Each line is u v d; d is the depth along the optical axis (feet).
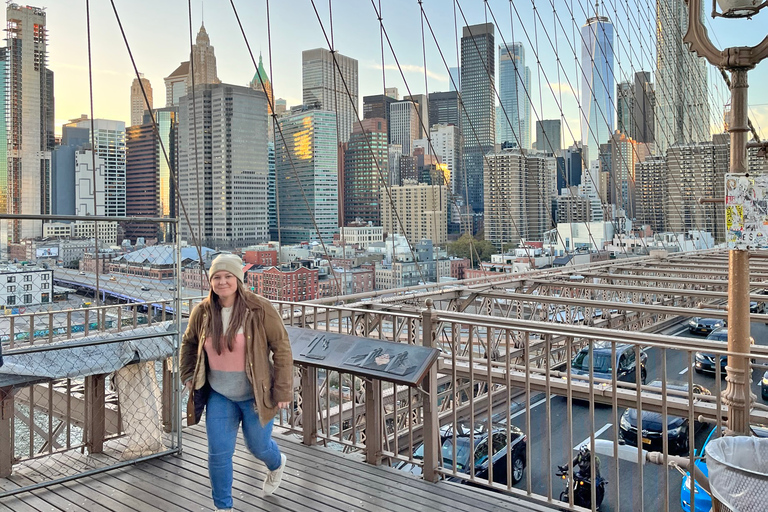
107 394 14.74
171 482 10.85
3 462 11.00
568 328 10.83
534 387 26.09
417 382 10.28
